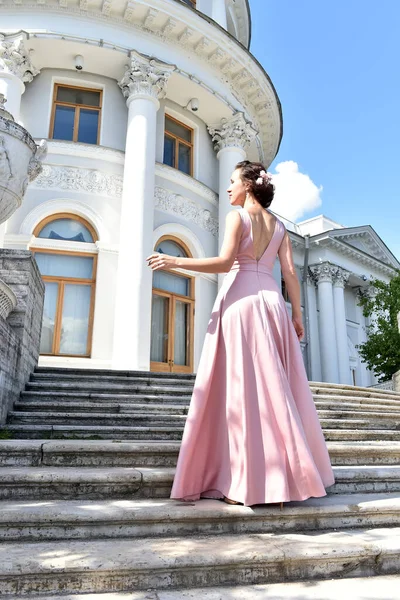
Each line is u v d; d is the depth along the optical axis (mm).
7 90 12891
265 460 2555
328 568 2174
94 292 12859
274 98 17547
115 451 3342
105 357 12344
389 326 20812
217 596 1908
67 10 13578
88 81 14430
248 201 3092
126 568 1951
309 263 25922
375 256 29203
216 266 2789
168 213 14398
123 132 14336
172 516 2422
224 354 2855
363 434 5574
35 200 12891
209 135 16703
